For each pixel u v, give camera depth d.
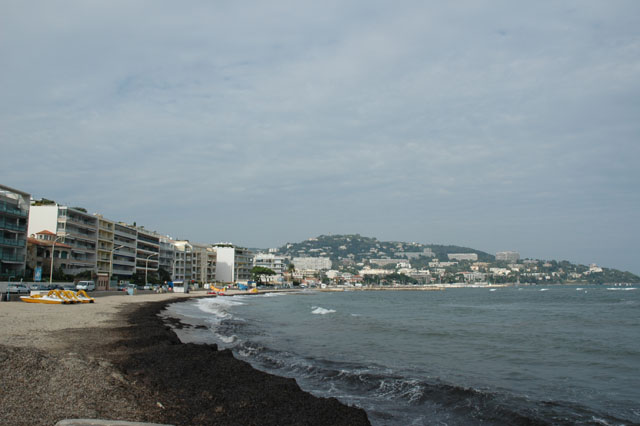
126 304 61.56
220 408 14.05
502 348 33.31
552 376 24.00
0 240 76.19
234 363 21.31
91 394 13.27
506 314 71.25
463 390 19.58
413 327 47.75
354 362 26.55
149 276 139.62
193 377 17.83
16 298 59.00
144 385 15.58
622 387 21.58
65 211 101.38
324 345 33.53
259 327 45.44
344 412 14.96
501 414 16.55
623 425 15.73
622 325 52.00
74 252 104.06
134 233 135.75
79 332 28.78
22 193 82.94
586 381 22.88
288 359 26.19
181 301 86.88
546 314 71.44
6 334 26.00
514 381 22.72
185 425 12.19
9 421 10.23
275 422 13.45
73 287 80.25
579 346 34.41
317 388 19.69
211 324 45.59
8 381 13.33
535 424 15.69
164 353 22.45
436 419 15.89
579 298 147.75
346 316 63.22
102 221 118.19
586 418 16.47
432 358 28.86
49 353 18.31
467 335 40.97
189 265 178.75
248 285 180.75
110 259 119.31
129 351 22.86
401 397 18.55
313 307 83.50
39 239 92.44
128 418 11.87
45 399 12.27
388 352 30.89
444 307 93.31
